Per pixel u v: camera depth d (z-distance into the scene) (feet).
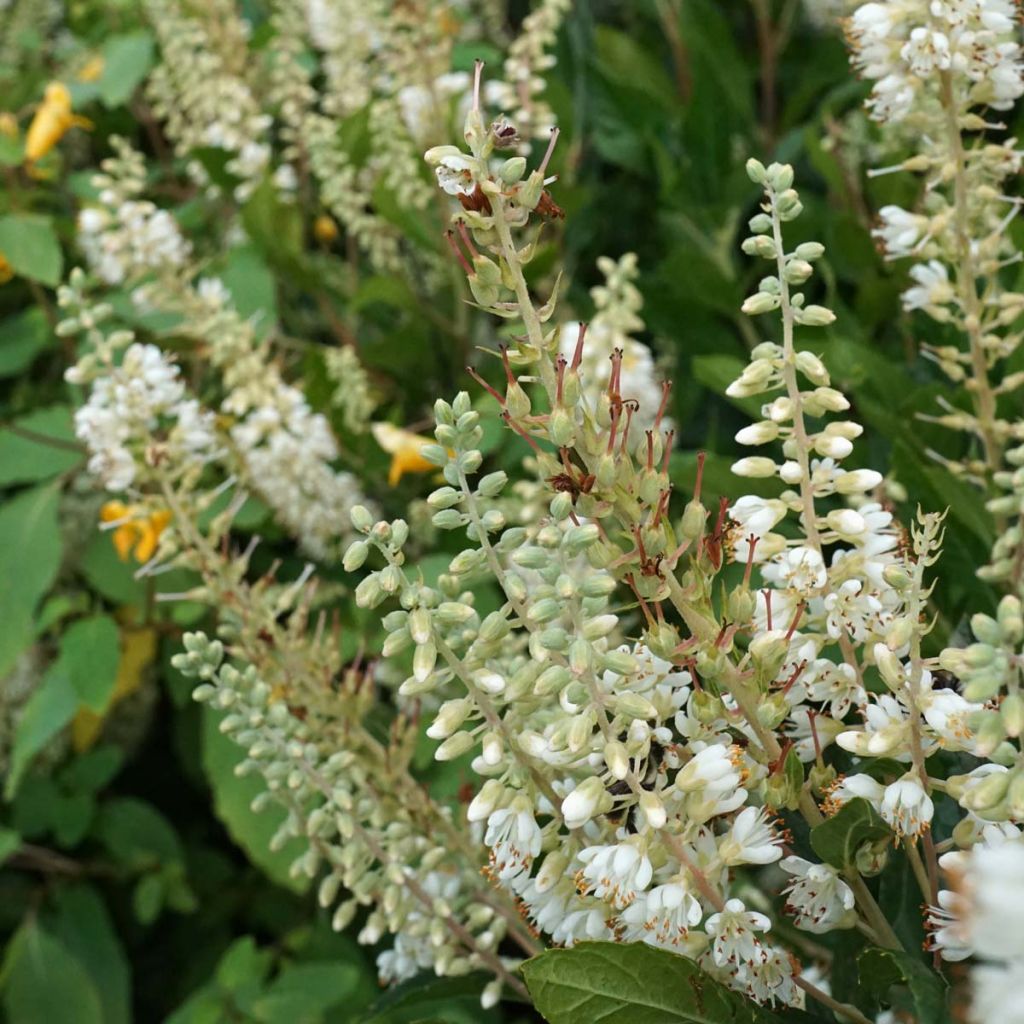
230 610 0.83
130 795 1.49
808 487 0.58
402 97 1.25
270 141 1.58
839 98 1.31
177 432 0.91
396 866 0.71
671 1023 0.54
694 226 1.29
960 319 0.86
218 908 1.38
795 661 0.58
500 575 0.53
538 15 1.24
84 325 0.92
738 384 0.57
